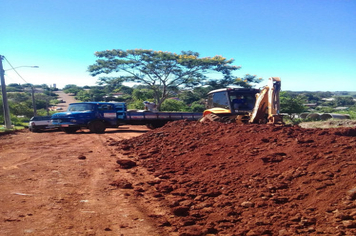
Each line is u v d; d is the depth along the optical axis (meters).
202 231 3.55
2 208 4.37
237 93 11.95
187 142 8.59
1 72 24.55
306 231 3.30
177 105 44.91
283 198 4.16
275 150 6.12
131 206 4.59
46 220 3.94
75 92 147.38
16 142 13.34
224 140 7.84
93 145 11.72
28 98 93.75
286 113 28.03
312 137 6.41
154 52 34.59
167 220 4.00
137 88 46.69
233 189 4.87
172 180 5.76
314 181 4.39
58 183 5.89
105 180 6.18
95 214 4.23
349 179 4.16
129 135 16.38
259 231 3.41
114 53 34.34
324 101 104.25
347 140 5.76
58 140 14.02
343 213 3.47
